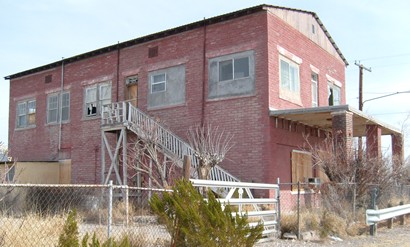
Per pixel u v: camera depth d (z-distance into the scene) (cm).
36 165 2416
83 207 1260
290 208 1688
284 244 1053
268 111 1781
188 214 682
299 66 2092
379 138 2002
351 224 1295
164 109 2084
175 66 2080
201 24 2002
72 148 2464
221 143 1864
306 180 1958
